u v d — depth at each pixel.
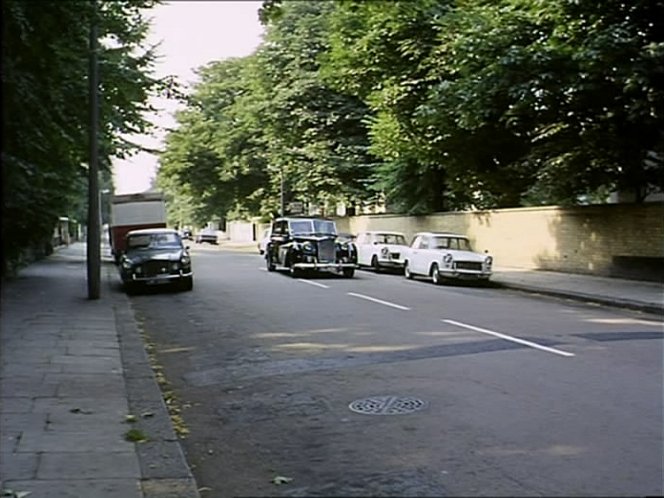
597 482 5.63
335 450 6.81
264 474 6.32
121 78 22.50
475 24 22.30
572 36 20.34
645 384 8.88
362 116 47.56
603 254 25.84
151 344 13.46
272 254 30.97
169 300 20.56
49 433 7.54
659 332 13.40
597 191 27.31
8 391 9.38
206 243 76.00
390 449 6.73
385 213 46.81
